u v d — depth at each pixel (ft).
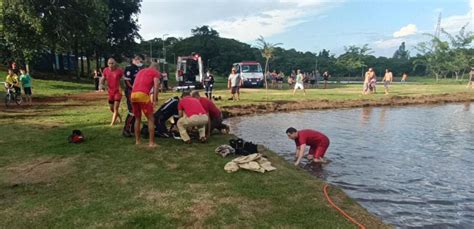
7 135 32.04
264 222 15.70
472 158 31.73
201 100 33.94
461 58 165.37
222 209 16.87
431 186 24.36
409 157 31.83
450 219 19.27
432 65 174.91
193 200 17.85
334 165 28.96
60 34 103.09
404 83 161.89
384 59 280.72
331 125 48.49
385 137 40.68
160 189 19.35
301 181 21.42
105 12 121.08
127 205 17.15
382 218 19.17
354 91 98.53
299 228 15.25
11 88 57.88
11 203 17.39
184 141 30.40
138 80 27.73
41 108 53.52
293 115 57.93
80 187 19.56
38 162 23.94
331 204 18.04
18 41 94.12
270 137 39.70
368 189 23.54
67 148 27.55
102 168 22.88
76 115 45.06
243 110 59.62
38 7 97.09
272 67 264.93
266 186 20.20
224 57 285.64
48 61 147.74
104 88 90.79
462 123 51.19
